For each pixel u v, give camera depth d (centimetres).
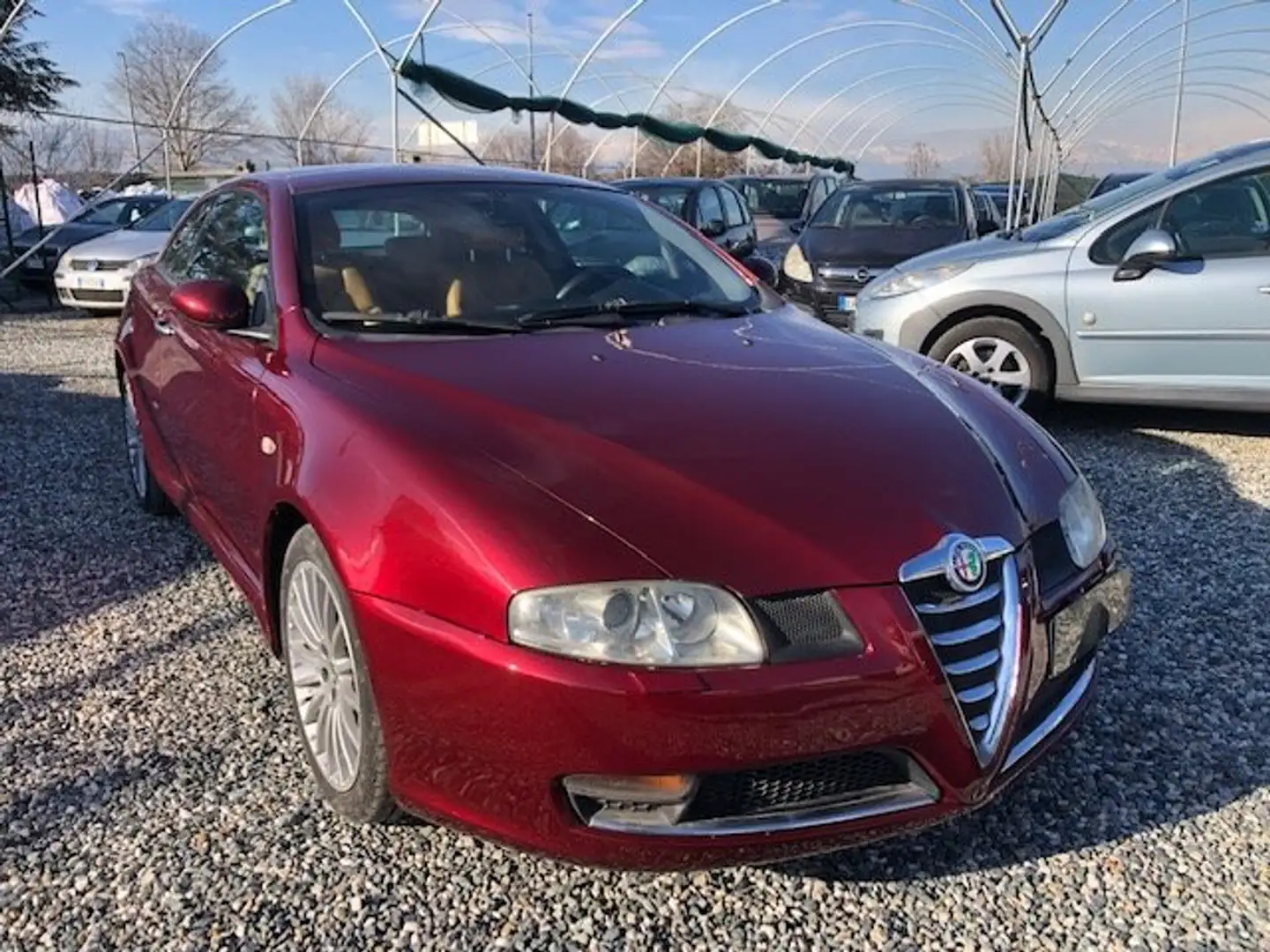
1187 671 346
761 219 1677
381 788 245
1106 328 620
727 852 221
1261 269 589
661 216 421
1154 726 314
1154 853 260
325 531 247
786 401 278
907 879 252
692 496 231
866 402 283
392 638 229
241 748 303
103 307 1248
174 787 284
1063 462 290
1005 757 237
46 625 383
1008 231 732
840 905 244
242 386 319
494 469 238
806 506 232
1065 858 259
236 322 327
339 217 354
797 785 224
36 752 301
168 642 369
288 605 281
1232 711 322
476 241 359
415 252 349
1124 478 554
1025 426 303
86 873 251
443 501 230
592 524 223
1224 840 264
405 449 246
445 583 223
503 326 322
